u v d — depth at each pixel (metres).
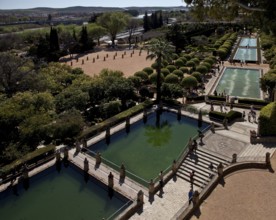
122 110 45.22
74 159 30.91
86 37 103.56
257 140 31.89
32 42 123.06
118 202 24.94
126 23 118.88
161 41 47.16
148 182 26.42
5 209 24.33
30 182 27.70
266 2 15.27
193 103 47.06
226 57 85.94
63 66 63.09
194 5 17.53
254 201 22.56
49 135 33.66
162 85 47.94
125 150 34.03
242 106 43.59
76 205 24.67
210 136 33.91
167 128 39.72
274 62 60.62
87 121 41.12
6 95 45.44
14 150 29.70
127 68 73.62
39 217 23.30
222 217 21.06
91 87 44.84
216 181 25.20
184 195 24.95
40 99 38.69
